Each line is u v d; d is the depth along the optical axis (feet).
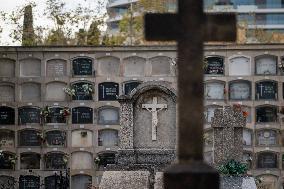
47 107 90.53
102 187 54.34
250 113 90.17
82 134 90.48
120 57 90.68
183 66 16.20
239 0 205.05
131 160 59.52
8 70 91.66
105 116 90.53
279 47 90.27
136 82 90.48
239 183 53.52
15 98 91.30
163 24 16.39
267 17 206.59
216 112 57.11
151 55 90.63
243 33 116.57
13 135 90.89
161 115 61.16
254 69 90.48
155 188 53.21
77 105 90.58
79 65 91.09
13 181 90.17
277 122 89.92
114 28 200.34
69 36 114.21
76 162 90.48
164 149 60.18
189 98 16.07
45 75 91.30
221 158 56.80
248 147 89.66
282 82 90.12
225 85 90.17
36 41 112.88
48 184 90.12
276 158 89.71
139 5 124.36
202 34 16.29
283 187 89.35
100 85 90.68
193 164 15.89
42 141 90.38
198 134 16.01
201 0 16.35
